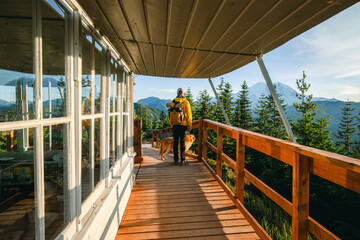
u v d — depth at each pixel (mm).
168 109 4629
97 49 1638
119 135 2410
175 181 3709
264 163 13617
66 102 1077
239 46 2074
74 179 1119
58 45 1007
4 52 732
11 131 742
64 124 1053
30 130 811
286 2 1238
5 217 757
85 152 1362
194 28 1649
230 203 2820
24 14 789
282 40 1899
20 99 761
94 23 1521
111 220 1900
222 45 2059
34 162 820
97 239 1479
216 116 27125
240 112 27875
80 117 1191
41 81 851
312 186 7473
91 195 1423
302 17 1442
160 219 2416
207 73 3512
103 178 1744
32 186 814
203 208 2678
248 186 9766
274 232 3396
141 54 2410
